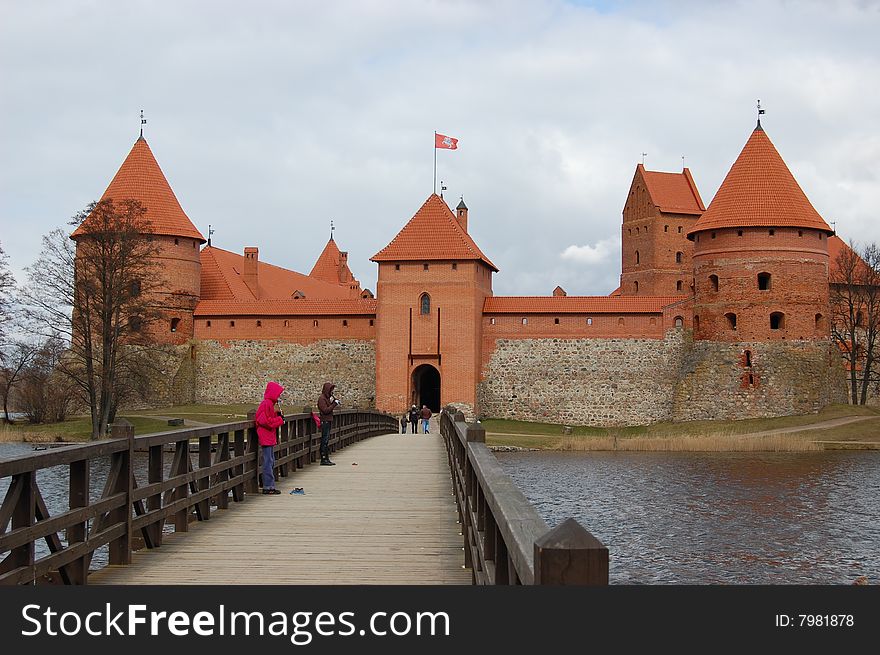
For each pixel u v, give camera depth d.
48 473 36.03
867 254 69.88
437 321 63.72
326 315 66.56
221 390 67.31
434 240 64.44
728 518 30.84
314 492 18.33
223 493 15.74
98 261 55.59
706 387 62.59
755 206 62.66
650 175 92.06
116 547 11.05
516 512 6.00
